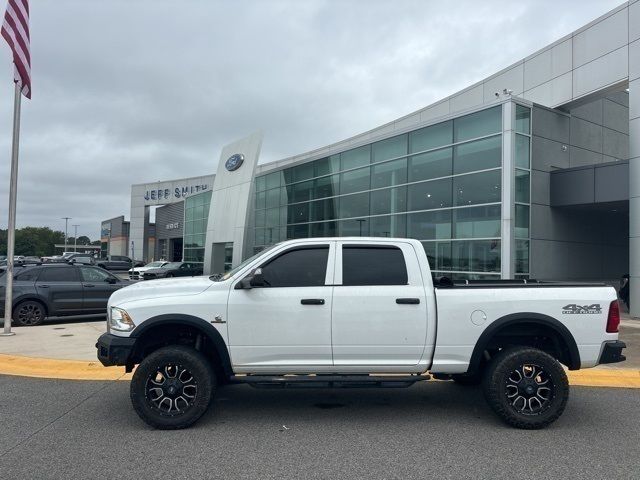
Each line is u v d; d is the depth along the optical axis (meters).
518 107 18.08
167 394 5.37
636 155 16.23
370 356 5.52
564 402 5.41
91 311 13.95
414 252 5.72
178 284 5.72
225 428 5.44
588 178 17.88
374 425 5.58
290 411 6.09
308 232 28.45
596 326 5.56
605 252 20.64
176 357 5.34
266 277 5.61
